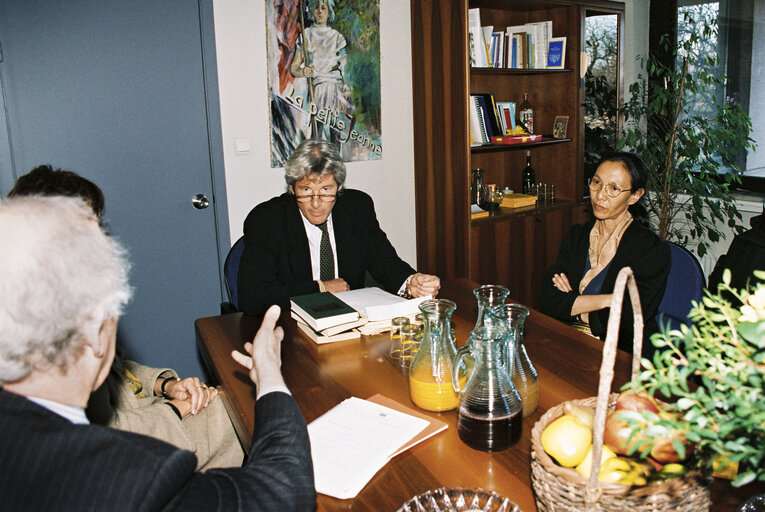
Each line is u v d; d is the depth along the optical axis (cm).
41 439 71
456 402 127
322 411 131
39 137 269
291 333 177
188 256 309
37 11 260
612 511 77
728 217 375
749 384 71
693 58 367
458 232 355
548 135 405
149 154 292
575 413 91
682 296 196
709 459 76
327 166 212
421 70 356
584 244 220
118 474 70
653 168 380
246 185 319
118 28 277
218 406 166
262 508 80
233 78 305
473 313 189
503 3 360
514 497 100
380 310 175
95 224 83
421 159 370
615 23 395
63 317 74
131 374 171
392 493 102
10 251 72
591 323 205
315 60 327
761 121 377
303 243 225
